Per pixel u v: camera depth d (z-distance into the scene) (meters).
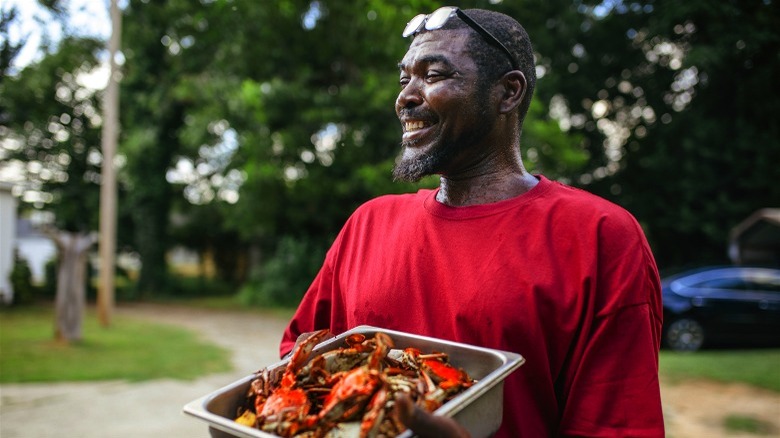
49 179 21.09
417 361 1.14
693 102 18.05
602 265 1.28
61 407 5.62
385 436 0.93
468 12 1.47
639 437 1.18
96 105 19.61
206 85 14.95
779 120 16.67
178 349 9.05
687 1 15.87
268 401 1.03
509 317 1.29
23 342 9.20
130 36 19.19
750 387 6.12
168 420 5.28
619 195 19.47
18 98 14.59
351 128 13.20
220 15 14.63
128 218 22.47
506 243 1.35
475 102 1.39
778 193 16.25
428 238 1.47
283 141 12.90
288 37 14.03
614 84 19.53
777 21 15.57
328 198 14.69
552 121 11.77
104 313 11.77
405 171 1.44
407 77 1.48
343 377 1.07
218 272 26.22
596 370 1.24
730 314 9.41
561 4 18.22
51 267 20.84
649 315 1.27
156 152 20.20
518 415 1.27
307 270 17.25
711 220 17.30
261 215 15.30
